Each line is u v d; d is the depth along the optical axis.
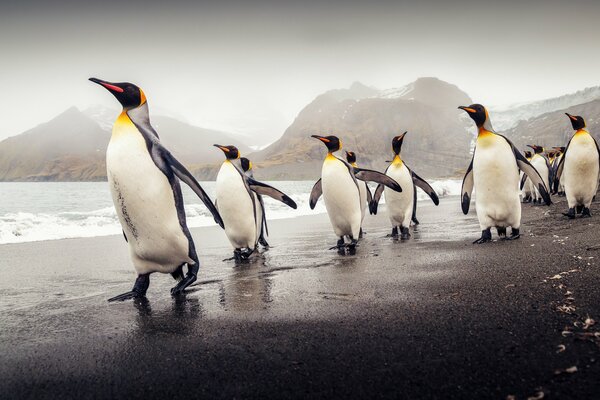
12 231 12.52
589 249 5.48
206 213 18.34
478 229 9.62
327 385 2.38
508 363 2.46
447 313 3.44
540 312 3.27
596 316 3.08
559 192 22.33
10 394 2.51
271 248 8.89
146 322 3.82
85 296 5.09
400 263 5.88
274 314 3.78
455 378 2.34
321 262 6.59
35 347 3.29
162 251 4.84
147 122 4.89
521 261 5.16
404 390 2.26
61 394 2.48
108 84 4.62
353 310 3.72
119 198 4.62
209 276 6.03
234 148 8.56
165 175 4.70
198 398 2.33
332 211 7.97
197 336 3.34
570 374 2.29
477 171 7.04
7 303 4.82
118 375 2.70
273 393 2.33
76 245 10.27
